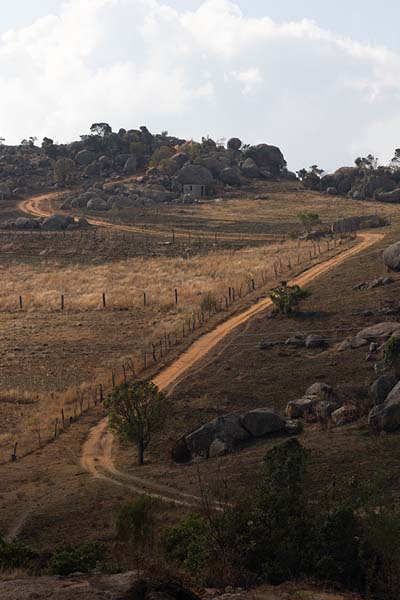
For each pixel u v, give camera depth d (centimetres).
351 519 2039
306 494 3147
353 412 4672
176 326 8006
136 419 4581
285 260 11156
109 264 12544
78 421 5625
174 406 5506
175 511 3312
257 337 7100
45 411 5878
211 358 6688
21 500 3775
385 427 4238
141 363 6769
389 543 1980
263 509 2150
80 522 3344
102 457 4794
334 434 4369
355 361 5819
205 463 4281
